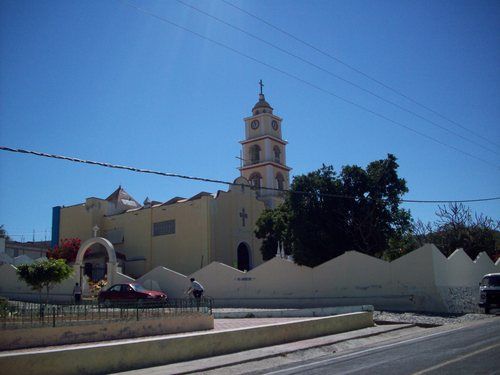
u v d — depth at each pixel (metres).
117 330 16.20
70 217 55.56
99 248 51.31
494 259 42.12
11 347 13.98
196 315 18.61
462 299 27.05
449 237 42.59
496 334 15.09
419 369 9.66
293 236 30.88
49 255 49.31
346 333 17.17
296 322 15.95
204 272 35.34
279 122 61.31
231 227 48.16
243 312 25.06
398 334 17.34
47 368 9.93
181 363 12.22
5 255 54.50
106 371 10.94
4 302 17.98
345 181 30.44
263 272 32.59
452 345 13.02
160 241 48.88
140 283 36.84
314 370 10.57
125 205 56.47
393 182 30.23
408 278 26.42
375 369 10.03
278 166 58.06
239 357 12.84
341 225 30.45
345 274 28.80
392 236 30.95
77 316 16.83
